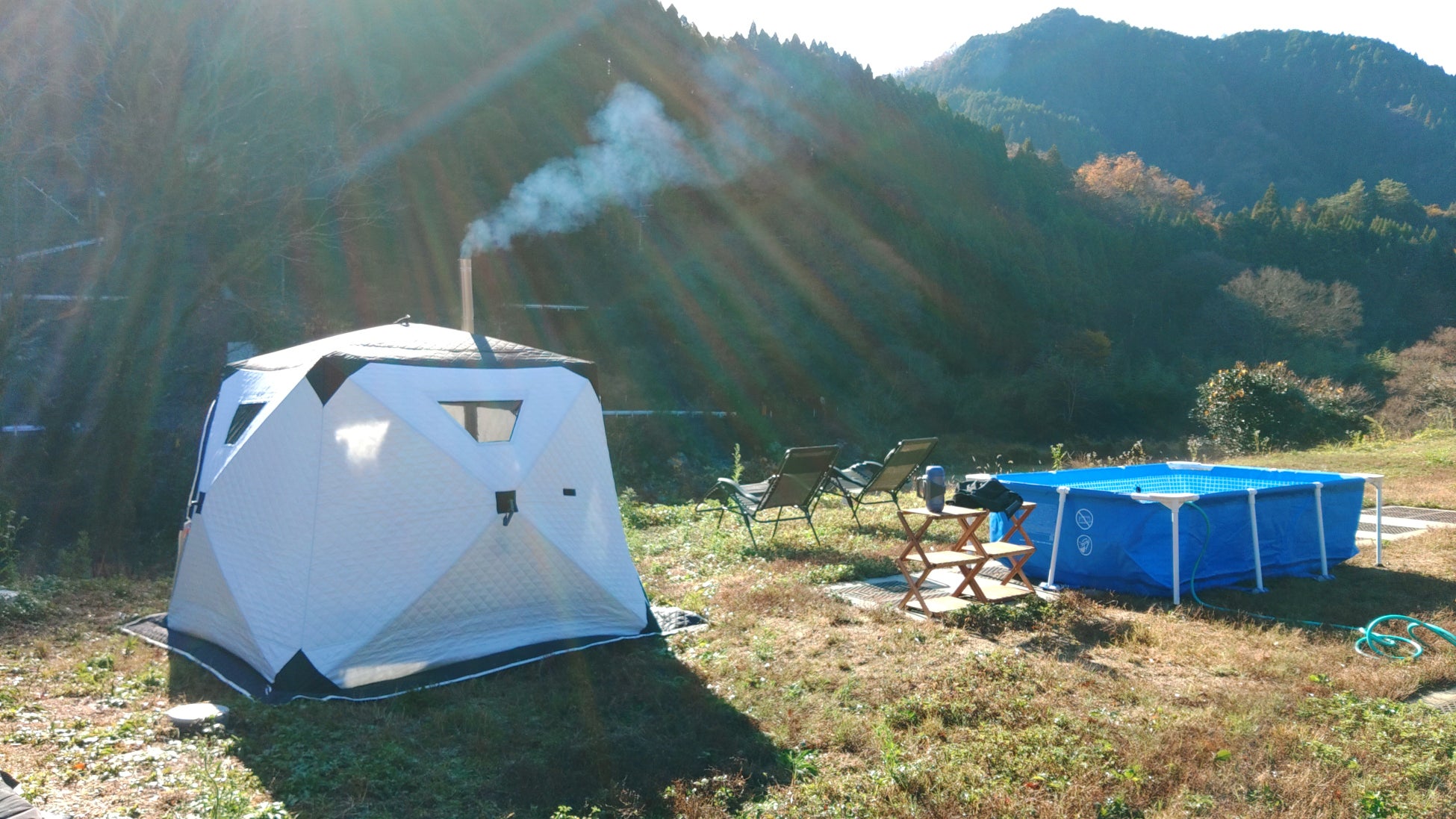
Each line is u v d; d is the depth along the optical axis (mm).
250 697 4641
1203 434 36156
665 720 4387
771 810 3488
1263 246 64250
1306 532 7398
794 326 33344
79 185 13484
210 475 5887
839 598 6590
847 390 35250
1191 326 54438
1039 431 39812
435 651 5047
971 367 43125
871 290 38719
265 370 5840
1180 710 4402
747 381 30281
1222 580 6867
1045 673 4887
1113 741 3971
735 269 32312
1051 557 7090
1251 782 3615
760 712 4477
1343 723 4129
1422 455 16047
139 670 5168
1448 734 3947
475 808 3551
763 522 9922
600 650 5465
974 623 5875
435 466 5207
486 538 5250
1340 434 21656
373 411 5172
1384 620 5801
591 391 6160
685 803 3494
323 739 4164
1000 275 47812
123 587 7293
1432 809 3387
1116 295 56938
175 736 4195
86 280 13172
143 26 13062
